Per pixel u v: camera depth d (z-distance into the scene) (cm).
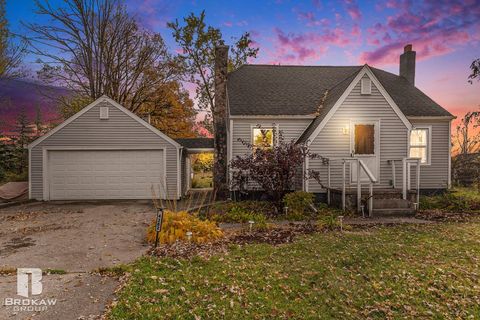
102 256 609
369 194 1052
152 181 1441
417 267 557
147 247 673
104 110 1415
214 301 416
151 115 2475
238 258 592
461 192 1392
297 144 1288
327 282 491
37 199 1383
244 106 1386
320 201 1227
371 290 470
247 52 2522
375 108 1228
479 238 738
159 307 392
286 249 652
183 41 2338
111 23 2184
